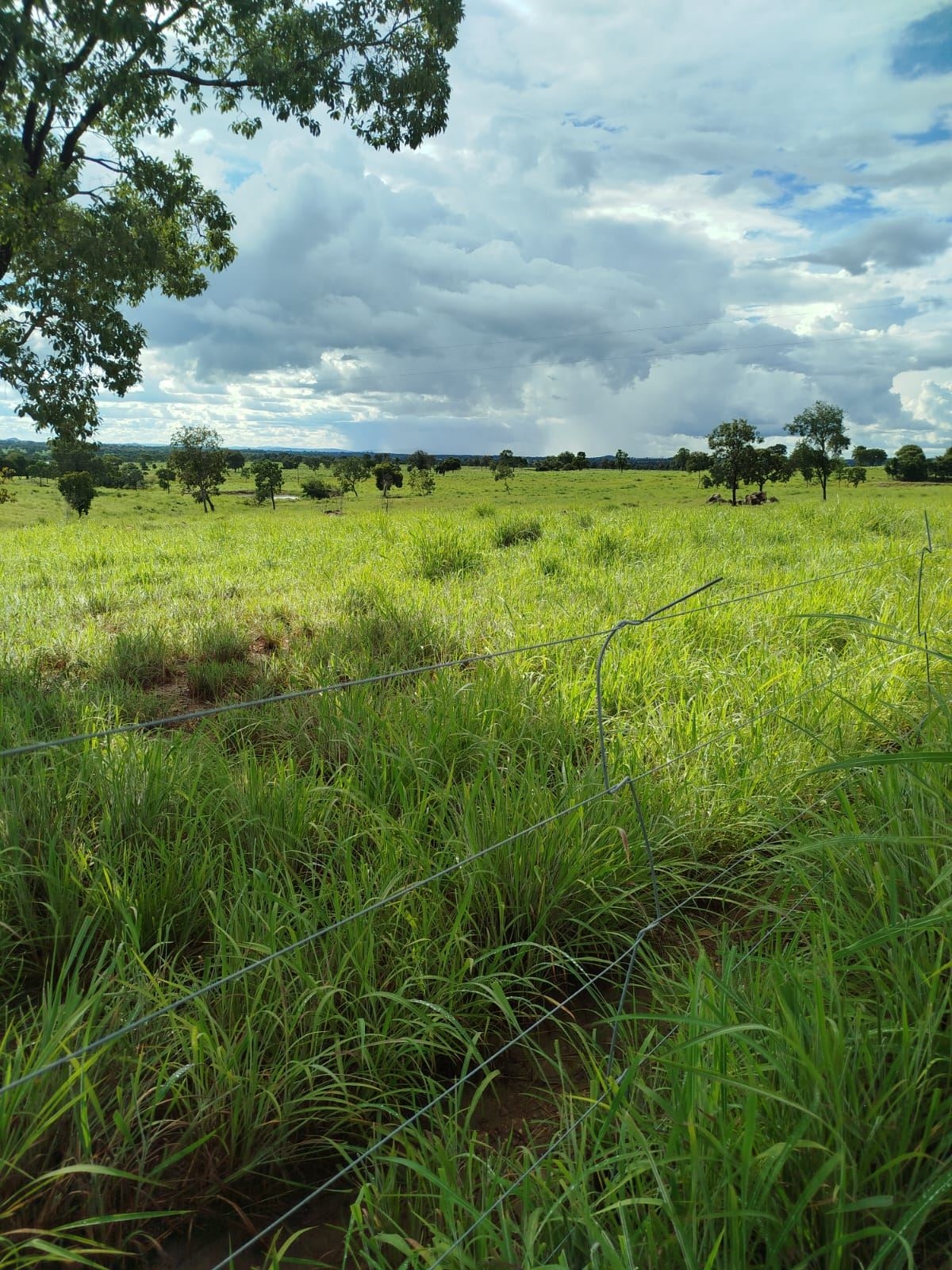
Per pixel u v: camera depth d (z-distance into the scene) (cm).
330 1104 188
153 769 312
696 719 379
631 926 261
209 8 1295
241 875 251
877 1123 136
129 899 241
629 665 463
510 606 662
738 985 194
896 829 231
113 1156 168
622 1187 147
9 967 238
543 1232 144
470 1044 188
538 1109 197
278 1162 175
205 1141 173
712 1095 150
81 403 1375
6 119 1148
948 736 264
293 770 333
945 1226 135
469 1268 129
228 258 1609
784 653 493
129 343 1357
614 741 360
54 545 1429
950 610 566
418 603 681
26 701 416
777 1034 149
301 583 882
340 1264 159
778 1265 121
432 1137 171
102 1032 193
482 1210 155
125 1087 185
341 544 1251
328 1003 201
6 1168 157
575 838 269
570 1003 238
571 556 988
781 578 764
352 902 237
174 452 8562
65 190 1255
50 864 253
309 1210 173
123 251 1286
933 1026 156
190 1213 160
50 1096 171
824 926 194
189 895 255
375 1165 168
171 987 209
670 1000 213
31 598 808
